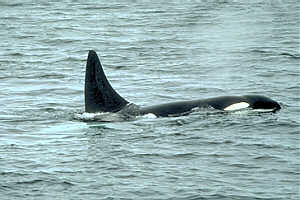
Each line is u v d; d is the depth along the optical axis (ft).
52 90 337.72
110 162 222.48
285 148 233.96
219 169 215.92
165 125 262.47
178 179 207.62
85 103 281.74
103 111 279.90
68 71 382.42
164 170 215.31
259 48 431.43
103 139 247.70
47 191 200.13
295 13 574.15
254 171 213.66
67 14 582.35
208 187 201.46
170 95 324.19
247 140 242.99
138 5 634.43
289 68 376.48
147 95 324.60
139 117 273.54
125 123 267.39
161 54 424.05
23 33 497.46
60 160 225.35
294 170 213.66
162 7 620.08
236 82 347.15
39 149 238.27
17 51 437.58
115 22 542.98
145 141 243.81
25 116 285.64
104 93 281.33
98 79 281.54
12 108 301.84
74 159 225.97
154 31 503.20
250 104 280.72
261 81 347.56
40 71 381.60
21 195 197.36
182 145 239.09
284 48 430.20
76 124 270.26
